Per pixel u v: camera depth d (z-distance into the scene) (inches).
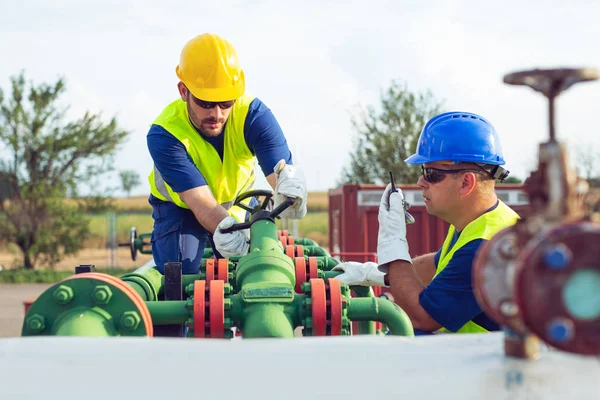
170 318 98.8
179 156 146.6
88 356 43.3
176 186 146.1
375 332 146.8
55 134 893.2
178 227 161.8
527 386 37.6
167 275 115.3
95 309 82.4
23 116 880.9
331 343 45.2
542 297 34.6
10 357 43.3
